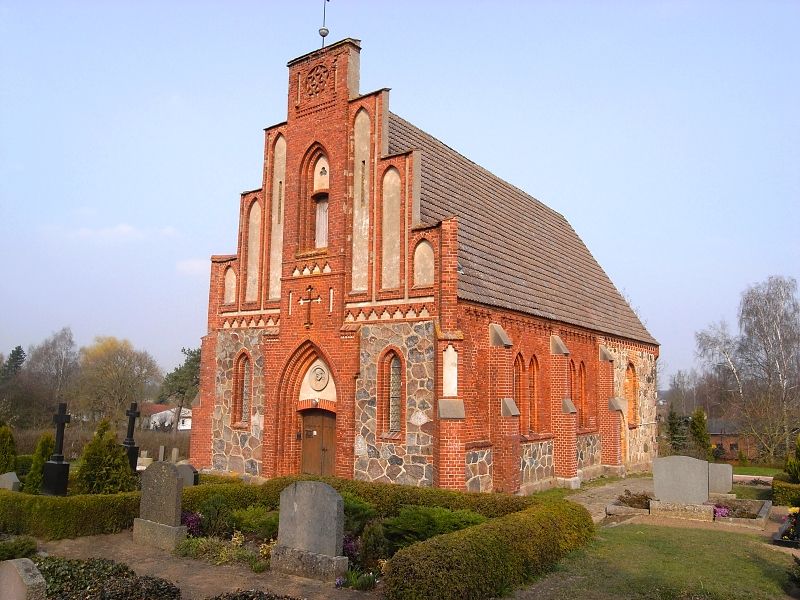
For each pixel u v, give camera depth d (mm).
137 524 16078
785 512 22969
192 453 26188
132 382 80000
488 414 22078
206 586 12414
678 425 53938
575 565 13766
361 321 21688
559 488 26312
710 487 25828
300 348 23109
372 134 22266
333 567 12578
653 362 41594
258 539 15758
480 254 24625
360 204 22328
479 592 11156
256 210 25875
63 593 11172
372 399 21109
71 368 107625
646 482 29844
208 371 26391
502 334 22469
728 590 11977
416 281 20703
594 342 32438
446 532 13750
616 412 32094
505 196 33656
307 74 24188
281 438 23281
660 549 15336
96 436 19375
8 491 17281
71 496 16969
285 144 25078
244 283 25828
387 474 20469
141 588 11539
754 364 67438
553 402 26953
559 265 34000
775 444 56000
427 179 25312
